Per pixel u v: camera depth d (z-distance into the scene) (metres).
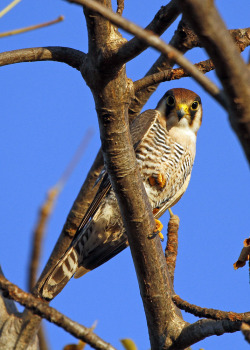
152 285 8.33
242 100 3.91
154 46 4.14
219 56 3.82
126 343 6.95
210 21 3.74
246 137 4.02
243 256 7.30
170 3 7.88
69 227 11.44
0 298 7.45
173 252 9.98
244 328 6.09
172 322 8.44
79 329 6.49
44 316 6.43
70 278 11.34
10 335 7.21
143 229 8.09
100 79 7.07
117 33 6.92
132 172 7.79
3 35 5.07
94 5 4.25
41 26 5.15
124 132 7.56
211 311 7.64
